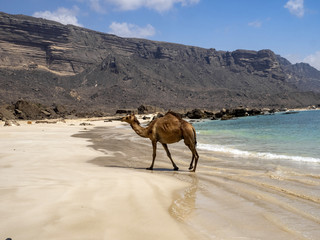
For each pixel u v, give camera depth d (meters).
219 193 6.30
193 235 3.88
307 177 7.95
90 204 5.04
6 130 32.94
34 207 4.73
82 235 3.74
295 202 5.60
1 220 4.14
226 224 4.36
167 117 9.82
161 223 4.29
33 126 45.03
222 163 10.79
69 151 14.32
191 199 5.78
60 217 4.34
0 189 5.88
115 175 7.89
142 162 11.41
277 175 8.27
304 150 13.44
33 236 3.65
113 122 67.44
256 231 4.10
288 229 4.20
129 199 5.46
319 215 4.83
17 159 11.05
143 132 9.98
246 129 31.25
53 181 6.80
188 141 9.41
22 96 197.25
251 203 5.52
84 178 7.28
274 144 16.30
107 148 16.36
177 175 8.48
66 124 55.88
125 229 4.01
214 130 31.55
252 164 10.32
